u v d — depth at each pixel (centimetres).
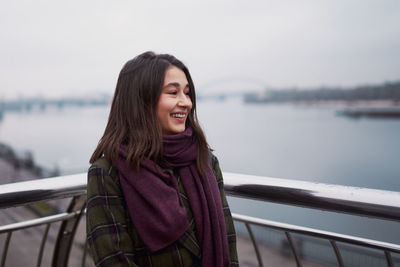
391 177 7494
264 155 10812
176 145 104
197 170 108
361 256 108
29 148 11219
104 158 103
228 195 127
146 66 104
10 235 127
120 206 98
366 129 12812
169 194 96
